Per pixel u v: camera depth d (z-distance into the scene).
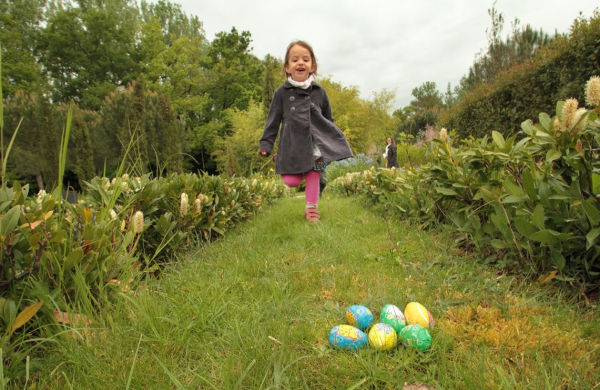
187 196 2.67
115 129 15.26
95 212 1.67
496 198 1.93
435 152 2.68
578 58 5.62
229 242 2.92
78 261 1.31
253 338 1.26
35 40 27.70
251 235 3.06
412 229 2.95
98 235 1.42
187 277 1.90
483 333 1.30
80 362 1.08
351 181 6.84
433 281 1.79
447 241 2.51
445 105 48.19
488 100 8.28
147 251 2.35
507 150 1.96
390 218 3.42
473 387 0.98
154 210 2.31
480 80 16.61
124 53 29.16
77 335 1.20
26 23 28.47
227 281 1.82
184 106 27.92
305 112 3.53
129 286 1.58
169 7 41.09
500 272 1.98
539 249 1.76
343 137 3.66
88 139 13.01
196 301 1.58
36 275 1.27
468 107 9.40
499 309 1.51
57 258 1.30
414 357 1.15
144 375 1.08
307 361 1.18
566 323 1.36
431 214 2.87
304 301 1.67
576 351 1.16
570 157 1.44
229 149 12.30
